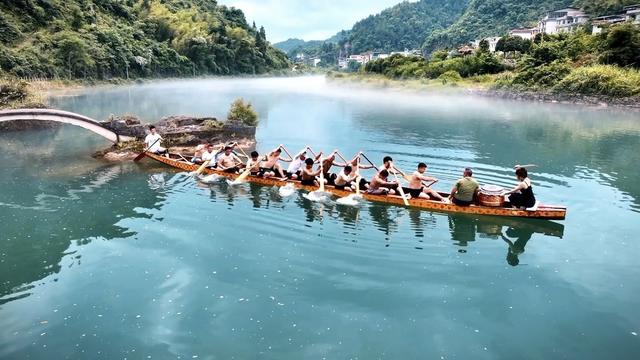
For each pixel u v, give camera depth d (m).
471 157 18.61
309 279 8.11
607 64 42.91
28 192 13.22
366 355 6.06
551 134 24.89
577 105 41.03
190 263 8.70
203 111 37.47
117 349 6.18
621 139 22.97
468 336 6.48
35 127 25.69
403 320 6.87
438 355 6.06
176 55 100.44
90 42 73.56
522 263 8.78
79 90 63.22
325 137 23.67
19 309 7.13
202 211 11.57
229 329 6.63
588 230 10.45
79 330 6.60
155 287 7.81
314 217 11.15
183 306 7.23
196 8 134.12
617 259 8.95
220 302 7.35
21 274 8.27
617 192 13.41
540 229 10.50
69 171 15.70
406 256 9.05
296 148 20.52
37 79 58.34
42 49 63.88
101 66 73.69
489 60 62.56
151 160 17.28
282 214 11.36
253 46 137.00
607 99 39.16
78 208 11.80
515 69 55.97
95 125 19.52
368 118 32.75
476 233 10.23
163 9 113.44
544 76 47.31
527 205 11.04
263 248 9.38
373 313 7.05
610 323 6.79
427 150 20.12
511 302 7.38
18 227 10.47
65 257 8.95
